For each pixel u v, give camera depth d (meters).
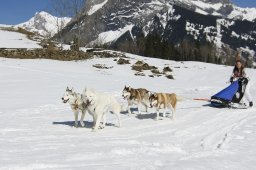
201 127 10.98
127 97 13.30
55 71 31.73
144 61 43.59
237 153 7.96
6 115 13.02
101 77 30.47
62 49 45.00
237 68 14.91
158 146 8.41
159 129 10.66
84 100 10.46
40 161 6.72
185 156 7.61
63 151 7.67
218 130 10.54
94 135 9.71
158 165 6.82
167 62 45.47
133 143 8.71
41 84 23.97
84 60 40.62
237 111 13.80
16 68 31.16
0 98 18.19
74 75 30.00
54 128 10.59
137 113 13.77
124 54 47.12
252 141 9.16
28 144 8.26
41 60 37.69
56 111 14.27
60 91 21.06
